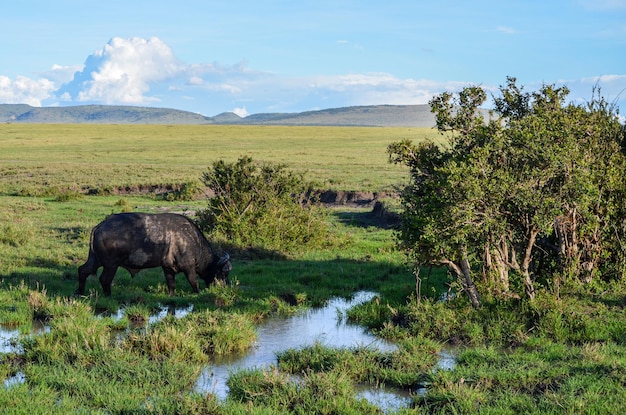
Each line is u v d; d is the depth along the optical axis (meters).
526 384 8.35
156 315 12.96
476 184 10.95
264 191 21.94
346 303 14.46
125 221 13.86
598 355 9.12
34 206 31.59
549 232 11.21
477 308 12.02
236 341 10.70
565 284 12.56
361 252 21.30
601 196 12.95
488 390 8.27
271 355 10.45
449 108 12.70
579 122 12.51
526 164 11.43
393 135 111.50
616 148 13.04
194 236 14.54
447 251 11.94
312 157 65.19
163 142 91.62
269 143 90.19
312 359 9.72
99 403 7.94
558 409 7.31
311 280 16.52
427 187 12.17
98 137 101.50
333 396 7.95
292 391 8.16
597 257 12.99
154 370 9.11
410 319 11.95
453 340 11.05
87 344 10.08
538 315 11.43
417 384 8.98
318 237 22.17
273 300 14.05
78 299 13.15
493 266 12.62
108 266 13.77
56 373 8.88
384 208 30.38
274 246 20.70
